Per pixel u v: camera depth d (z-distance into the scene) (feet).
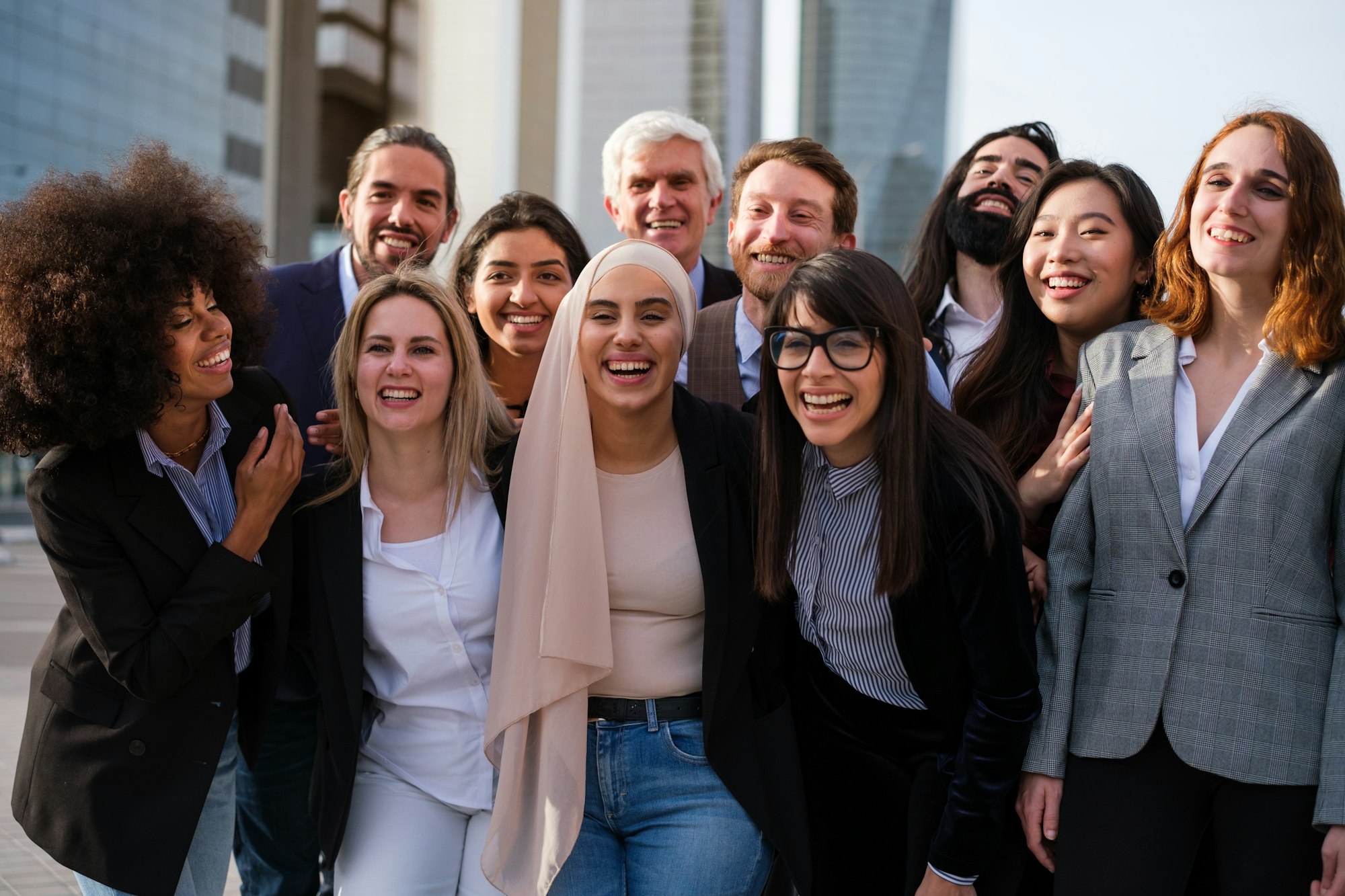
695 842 8.23
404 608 8.59
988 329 12.80
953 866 7.83
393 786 8.66
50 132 134.31
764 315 12.04
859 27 354.54
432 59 321.93
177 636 7.82
